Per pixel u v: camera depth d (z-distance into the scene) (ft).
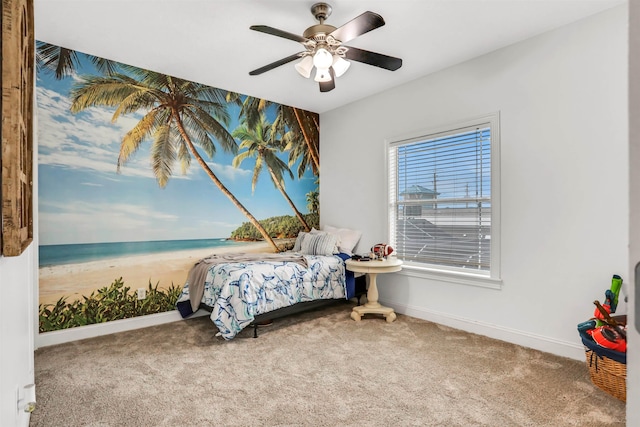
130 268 11.30
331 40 7.77
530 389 7.22
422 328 11.15
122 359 8.80
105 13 8.45
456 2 8.02
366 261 12.19
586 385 7.36
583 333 7.41
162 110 12.04
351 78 12.34
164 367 8.34
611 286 7.88
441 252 11.86
